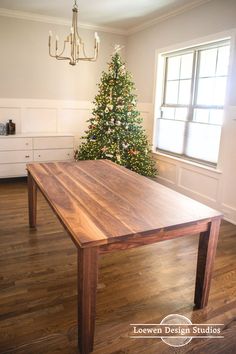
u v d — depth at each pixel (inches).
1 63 175.0
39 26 178.5
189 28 146.8
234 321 69.9
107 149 162.6
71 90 197.3
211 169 139.9
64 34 185.9
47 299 75.2
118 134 165.6
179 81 165.5
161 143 184.7
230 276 88.0
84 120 206.1
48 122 196.1
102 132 169.9
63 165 107.2
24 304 73.0
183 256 99.4
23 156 177.6
